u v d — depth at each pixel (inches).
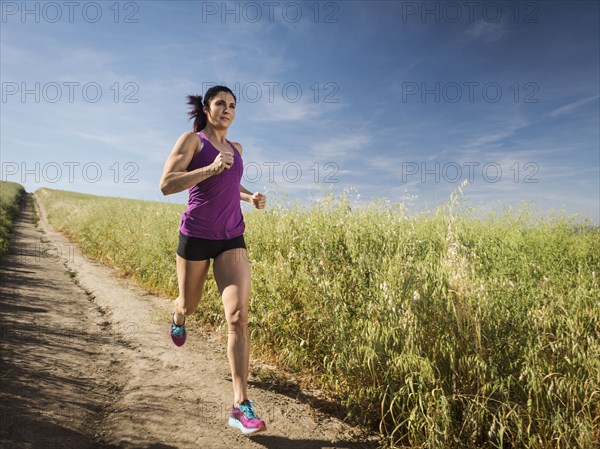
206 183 112.6
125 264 333.7
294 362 144.9
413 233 191.9
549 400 101.7
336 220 208.1
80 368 138.4
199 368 143.7
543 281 148.5
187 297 125.2
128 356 153.9
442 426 100.6
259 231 229.6
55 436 96.4
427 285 126.6
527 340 117.3
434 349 114.3
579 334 116.5
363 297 146.1
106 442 98.7
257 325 160.9
